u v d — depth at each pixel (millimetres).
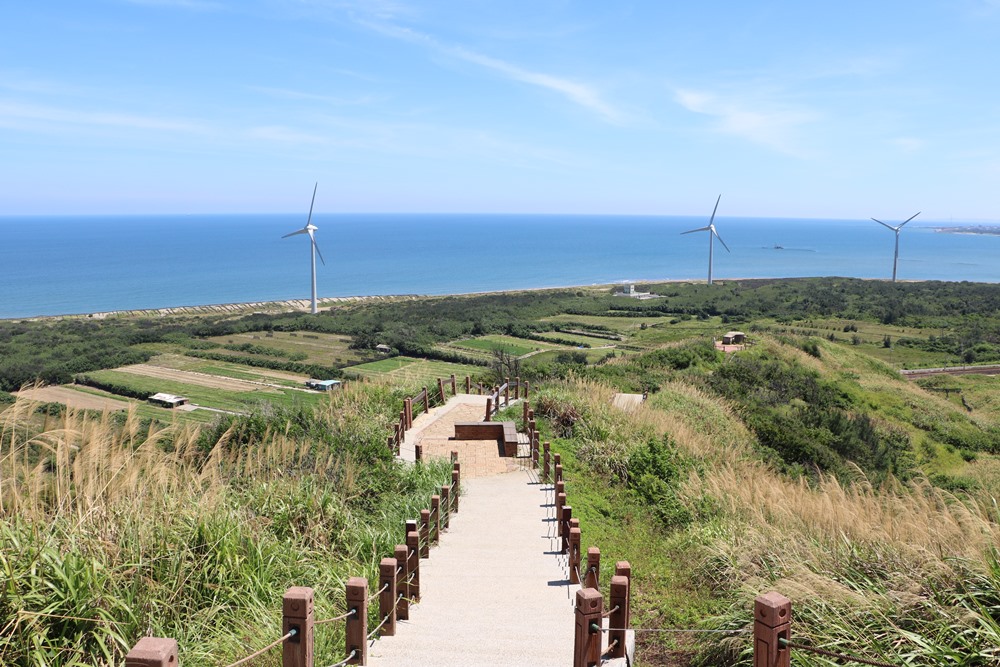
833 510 8180
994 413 36625
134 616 4785
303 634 3775
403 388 18672
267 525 7207
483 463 14234
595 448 14734
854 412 29594
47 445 5734
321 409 14016
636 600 7711
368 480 9797
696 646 6379
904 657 4582
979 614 4805
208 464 7352
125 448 6340
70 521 5359
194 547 5801
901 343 62812
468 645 5383
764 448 18938
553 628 5898
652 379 25609
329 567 6793
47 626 4348
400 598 6137
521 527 10078
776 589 6102
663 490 12164
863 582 5988
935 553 5918
